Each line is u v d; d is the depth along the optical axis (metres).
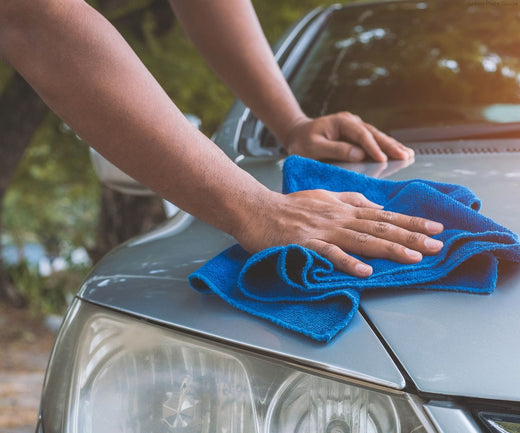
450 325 0.77
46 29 0.86
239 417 0.80
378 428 0.73
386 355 0.75
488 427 0.69
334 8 1.97
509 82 1.54
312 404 0.77
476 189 1.08
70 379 0.90
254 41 1.42
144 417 0.84
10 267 7.10
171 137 0.90
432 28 1.74
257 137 1.54
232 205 0.94
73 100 0.88
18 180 8.42
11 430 2.90
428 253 0.87
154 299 0.91
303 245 0.90
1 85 6.21
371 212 0.94
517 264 0.86
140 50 5.22
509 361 0.72
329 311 0.81
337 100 1.58
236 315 0.85
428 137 1.40
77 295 1.00
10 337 5.14
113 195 5.16
